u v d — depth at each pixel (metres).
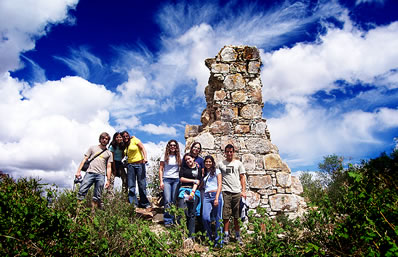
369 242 3.54
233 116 7.39
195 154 5.68
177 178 5.62
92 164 5.61
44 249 3.31
